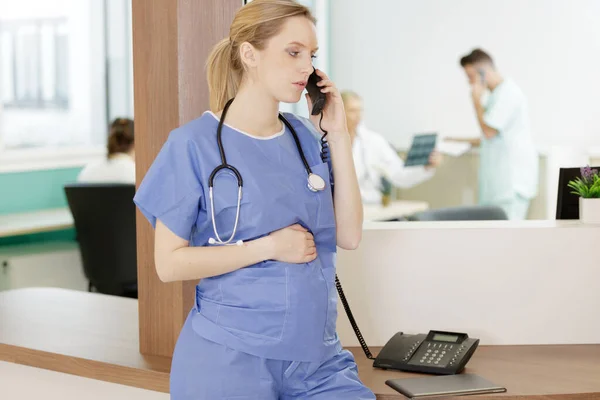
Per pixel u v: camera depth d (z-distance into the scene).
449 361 2.03
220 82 1.79
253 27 1.68
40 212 5.12
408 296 2.30
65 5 5.27
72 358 2.22
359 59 6.36
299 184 1.73
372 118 6.36
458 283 2.29
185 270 1.68
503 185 5.72
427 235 2.29
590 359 2.15
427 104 6.16
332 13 6.40
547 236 2.27
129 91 5.56
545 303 2.28
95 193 4.36
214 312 1.71
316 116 1.88
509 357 2.18
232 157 1.70
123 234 4.43
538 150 5.78
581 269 2.27
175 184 1.70
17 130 5.07
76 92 5.37
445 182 5.96
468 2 5.98
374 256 2.30
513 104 5.64
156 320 2.24
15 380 2.44
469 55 5.75
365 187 5.60
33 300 2.91
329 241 1.79
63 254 4.98
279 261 1.68
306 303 1.68
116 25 5.48
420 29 6.14
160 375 2.07
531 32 5.84
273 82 1.68
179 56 2.16
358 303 2.31
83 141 5.45
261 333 1.68
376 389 1.92
